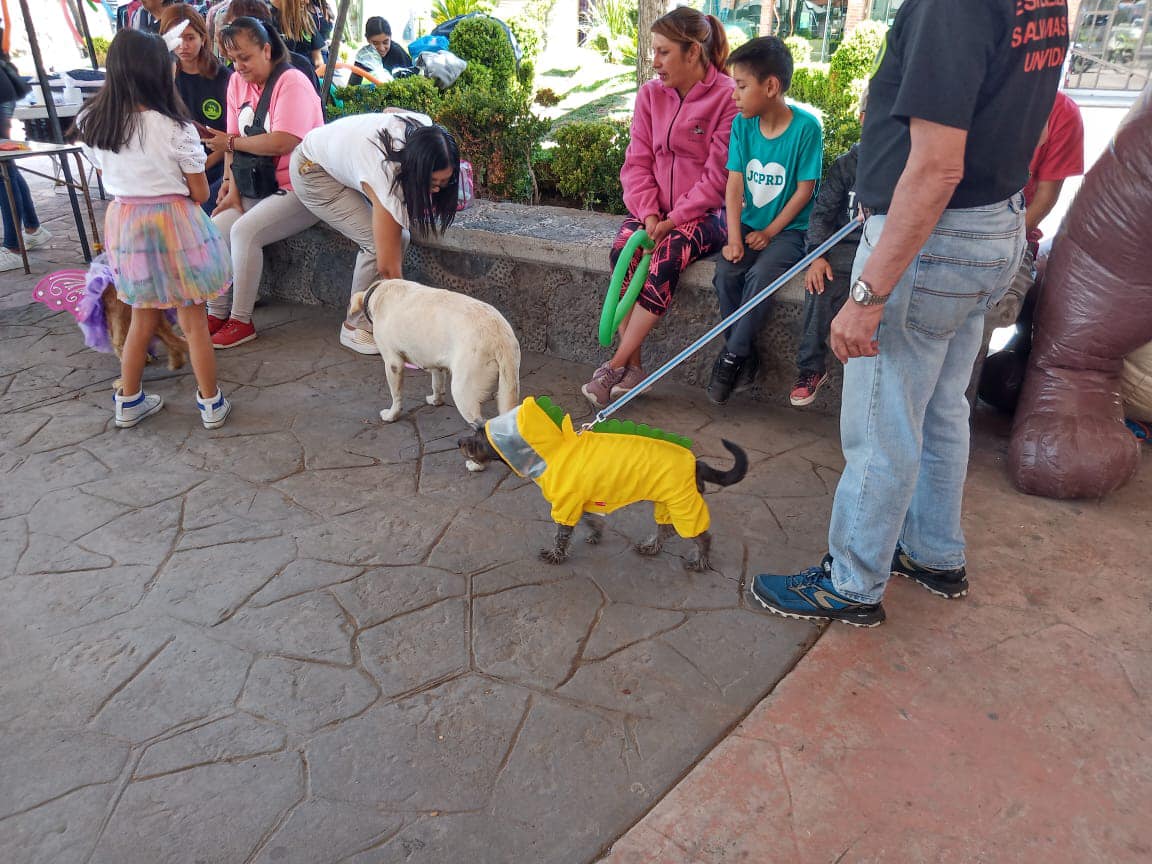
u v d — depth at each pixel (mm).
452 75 8680
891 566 2771
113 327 4133
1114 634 2561
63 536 3014
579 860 1891
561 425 2676
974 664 2453
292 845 1911
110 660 2441
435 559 2926
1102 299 3203
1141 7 12602
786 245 3748
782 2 15516
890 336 2232
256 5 5238
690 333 4234
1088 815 1991
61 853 1888
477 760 2139
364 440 3752
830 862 1886
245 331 4809
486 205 5141
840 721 2260
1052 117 3271
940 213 1921
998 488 3344
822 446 3729
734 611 2689
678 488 2604
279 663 2441
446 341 3389
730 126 3754
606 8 16953
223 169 5156
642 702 2324
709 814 1996
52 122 7434
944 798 2039
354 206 4465
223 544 2984
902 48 1992
